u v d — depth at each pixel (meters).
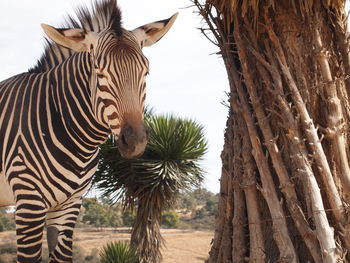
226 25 5.79
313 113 5.40
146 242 13.55
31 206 5.82
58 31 5.40
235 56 5.81
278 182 5.33
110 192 13.49
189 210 69.38
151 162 13.17
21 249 5.81
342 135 5.33
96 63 5.31
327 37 5.62
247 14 5.56
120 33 5.42
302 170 5.07
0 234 34.31
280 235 5.02
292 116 5.23
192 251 35.62
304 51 5.48
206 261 5.87
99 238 40.19
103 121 5.48
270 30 5.44
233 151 5.62
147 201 13.44
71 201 6.30
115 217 53.84
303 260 5.11
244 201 5.43
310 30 5.48
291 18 5.49
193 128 13.88
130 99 5.13
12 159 5.93
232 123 5.75
